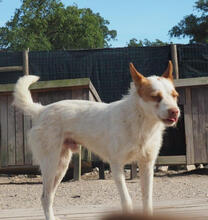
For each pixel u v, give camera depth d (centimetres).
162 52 874
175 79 827
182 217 162
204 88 830
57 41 3234
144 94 396
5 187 712
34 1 3228
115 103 436
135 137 396
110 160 409
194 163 820
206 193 567
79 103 465
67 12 3278
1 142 811
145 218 163
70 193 622
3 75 885
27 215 423
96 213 403
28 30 2998
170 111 372
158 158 826
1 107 814
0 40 2695
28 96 487
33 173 910
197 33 3112
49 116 457
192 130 828
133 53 886
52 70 891
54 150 448
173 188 631
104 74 890
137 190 626
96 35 3309
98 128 429
